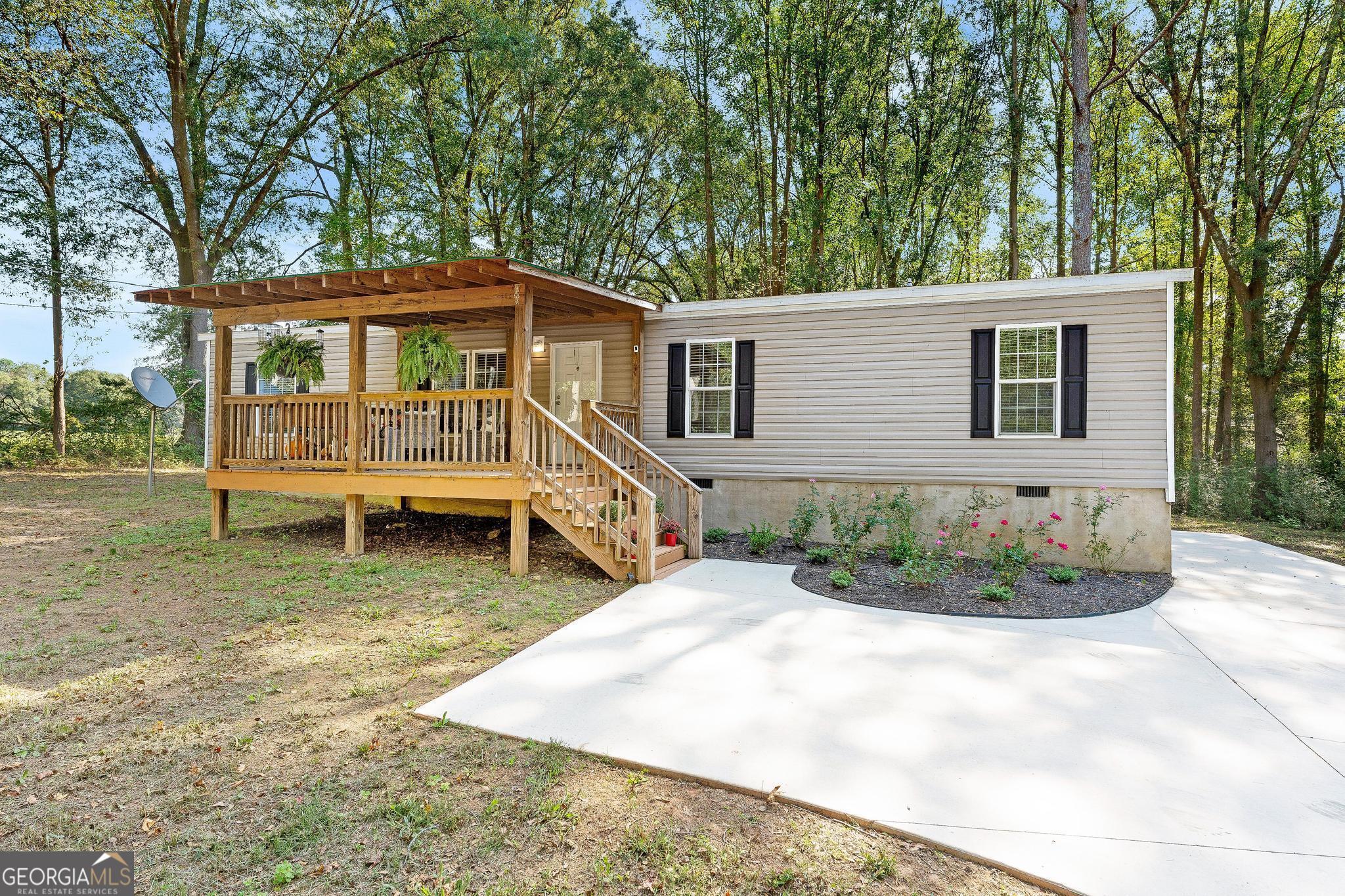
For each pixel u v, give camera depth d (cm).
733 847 242
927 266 1698
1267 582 724
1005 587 646
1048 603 608
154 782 285
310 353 841
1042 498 803
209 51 1772
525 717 352
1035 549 802
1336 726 350
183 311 1881
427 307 737
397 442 774
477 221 1878
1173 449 752
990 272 2095
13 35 1243
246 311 827
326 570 687
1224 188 1572
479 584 645
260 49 1759
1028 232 1908
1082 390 784
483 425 720
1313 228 1539
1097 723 352
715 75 1745
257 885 222
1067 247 1794
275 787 281
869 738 330
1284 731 344
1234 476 1391
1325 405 1547
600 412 881
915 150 1588
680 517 962
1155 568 753
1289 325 1480
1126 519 766
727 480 963
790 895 217
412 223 1875
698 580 681
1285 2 1509
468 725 342
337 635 488
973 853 238
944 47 1550
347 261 1905
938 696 386
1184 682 413
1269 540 1091
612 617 548
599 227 1817
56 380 1733
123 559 730
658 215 2062
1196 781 292
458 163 1805
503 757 308
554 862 234
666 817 261
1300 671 434
